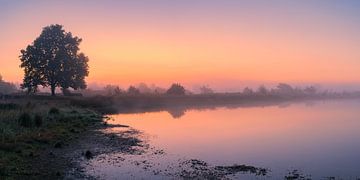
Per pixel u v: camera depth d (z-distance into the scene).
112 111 76.44
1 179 17.17
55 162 22.16
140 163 22.88
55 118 43.41
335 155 26.33
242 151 27.69
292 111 79.75
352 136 36.84
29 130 32.06
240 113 72.06
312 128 44.03
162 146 29.69
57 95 94.00
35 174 18.98
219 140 33.50
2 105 49.03
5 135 27.98
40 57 87.44
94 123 46.66
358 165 22.91
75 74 90.06
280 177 19.83
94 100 85.38
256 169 21.59
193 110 83.31
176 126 45.62
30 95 86.75
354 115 66.69
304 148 29.20
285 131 40.94
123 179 19.00
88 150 26.50
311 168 22.08
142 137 34.81
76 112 55.16
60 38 88.88
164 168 21.61
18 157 22.16
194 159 24.44
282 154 26.62
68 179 18.55
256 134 38.03
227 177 19.66
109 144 30.00
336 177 19.92
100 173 20.08
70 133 34.44
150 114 68.19
